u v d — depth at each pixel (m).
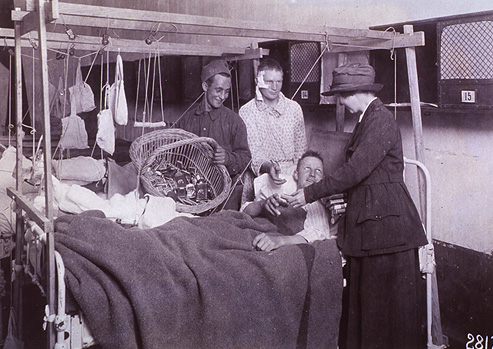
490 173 2.65
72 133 3.47
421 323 2.68
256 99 3.18
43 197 2.43
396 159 2.36
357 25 3.26
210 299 1.99
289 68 3.46
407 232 2.33
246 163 2.97
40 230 2.13
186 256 2.06
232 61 3.88
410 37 2.64
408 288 2.35
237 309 2.05
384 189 2.33
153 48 3.40
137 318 1.87
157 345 1.91
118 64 2.50
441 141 2.90
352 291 2.40
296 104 3.24
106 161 3.09
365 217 2.31
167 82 4.50
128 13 2.13
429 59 2.74
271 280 2.11
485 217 2.70
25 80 5.27
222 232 2.32
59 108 3.88
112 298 1.87
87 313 1.86
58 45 3.44
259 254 2.20
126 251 1.96
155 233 2.14
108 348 1.87
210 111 3.11
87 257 1.95
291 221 2.63
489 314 2.72
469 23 2.48
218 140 3.06
